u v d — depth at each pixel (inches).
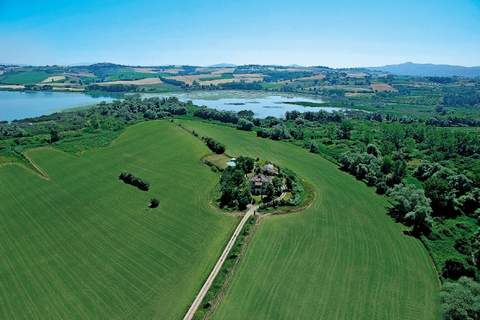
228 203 4544.8
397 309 2827.3
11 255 3511.3
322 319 2699.3
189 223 4106.8
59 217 4212.6
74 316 2753.4
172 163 6038.4
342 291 3009.4
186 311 2780.5
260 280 3097.9
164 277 3189.0
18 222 4097.0
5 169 5502.0
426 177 5625.0
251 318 2682.1
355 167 5826.8
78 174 5452.8
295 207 4446.4
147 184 4990.2
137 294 2982.3
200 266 3331.7
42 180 5196.9
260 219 4138.8
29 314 2778.1
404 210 4286.4
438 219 4335.6
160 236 3843.5
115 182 5191.9
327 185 5280.5
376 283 3127.5
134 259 3447.3
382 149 7126.0
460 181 4928.6
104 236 3843.5
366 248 3659.0
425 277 3245.6
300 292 2972.4
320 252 3545.8
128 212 4355.3
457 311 2576.3
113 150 6633.9
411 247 3722.9
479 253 3447.3
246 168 5546.3
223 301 2842.0
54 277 3198.8
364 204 4675.2
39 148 6555.1
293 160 6417.3
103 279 3169.3
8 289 3053.6
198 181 5310.0
